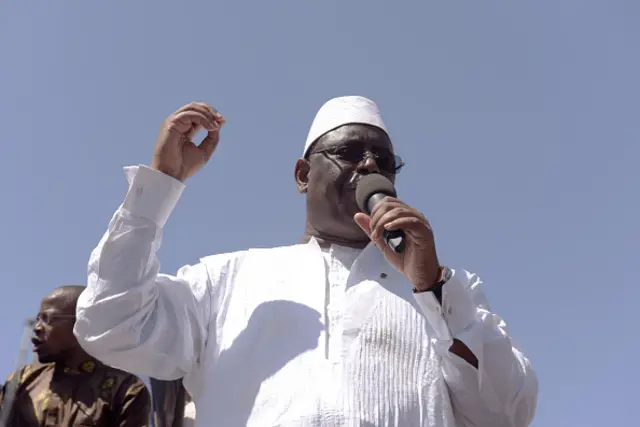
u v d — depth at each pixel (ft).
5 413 16.07
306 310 14.87
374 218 13.99
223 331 14.88
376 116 17.29
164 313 14.44
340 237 16.48
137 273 13.85
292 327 14.66
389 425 13.74
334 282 15.52
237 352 14.49
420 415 14.02
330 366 14.16
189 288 15.01
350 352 14.35
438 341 14.47
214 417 13.98
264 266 15.66
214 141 14.96
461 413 14.65
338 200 16.43
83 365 16.62
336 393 13.84
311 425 13.46
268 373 14.16
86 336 13.87
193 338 14.80
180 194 14.38
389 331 14.69
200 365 14.78
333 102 17.58
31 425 15.88
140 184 14.12
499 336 14.61
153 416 15.76
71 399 16.11
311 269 15.58
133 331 13.89
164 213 14.24
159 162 14.51
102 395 16.22
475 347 14.10
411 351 14.58
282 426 13.52
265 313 14.84
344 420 13.56
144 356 14.12
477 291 16.16
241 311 15.02
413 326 14.87
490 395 14.34
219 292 15.43
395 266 14.40
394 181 17.02
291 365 14.17
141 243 13.96
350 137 16.75
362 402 13.80
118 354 13.99
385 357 14.42
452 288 14.29
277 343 14.51
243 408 13.94
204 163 14.83
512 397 14.60
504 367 14.47
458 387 14.35
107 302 13.69
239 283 15.48
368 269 15.64
